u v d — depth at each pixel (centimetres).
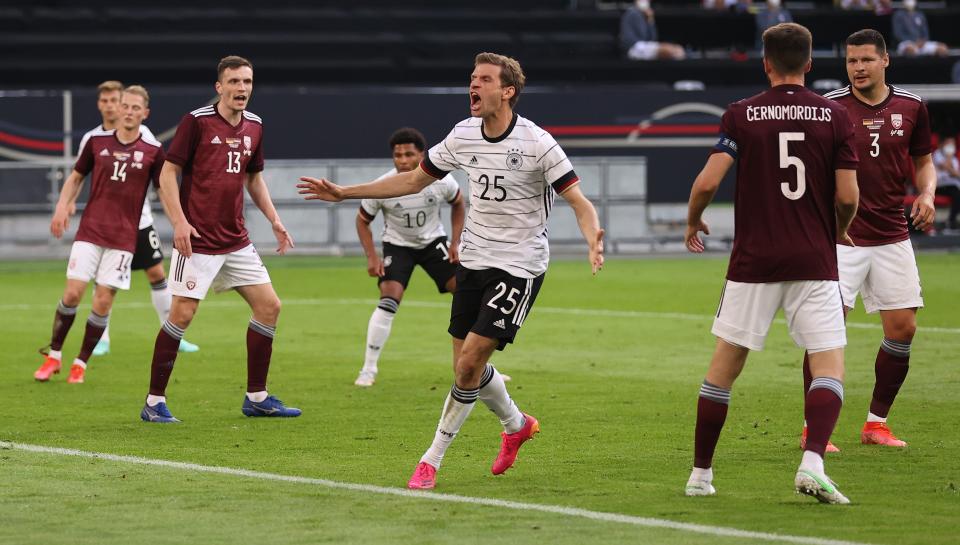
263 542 1700
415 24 9112
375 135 7488
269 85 8856
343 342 4097
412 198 3266
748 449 2378
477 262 2092
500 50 8988
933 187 2447
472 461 2272
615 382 3269
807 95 1919
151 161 3281
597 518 1823
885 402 2442
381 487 2045
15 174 7169
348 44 8894
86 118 7238
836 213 1952
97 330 3278
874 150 2434
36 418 2727
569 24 9112
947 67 8488
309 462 2259
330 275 6494
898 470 2183
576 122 7575
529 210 2077
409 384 3256
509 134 2052
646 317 4769
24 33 8756
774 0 8788
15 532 1755
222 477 2122
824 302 1920
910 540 1691
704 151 7669
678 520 1809
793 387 3167
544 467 2217
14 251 7194
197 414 2795
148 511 1875
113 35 8788
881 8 8894
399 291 3253
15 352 3828
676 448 2395
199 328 4447
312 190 2117
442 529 1764
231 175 2717
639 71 8588
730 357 1956
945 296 5381
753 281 1923
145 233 3781
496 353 3831
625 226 7575
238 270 2747
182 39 8781
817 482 1862
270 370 3500
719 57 8719
